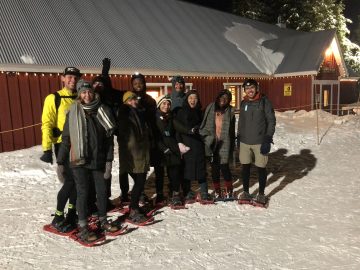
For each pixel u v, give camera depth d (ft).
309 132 39.45
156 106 16.67
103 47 45.55
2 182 21.94
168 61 51.16
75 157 12.41
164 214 16.33
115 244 13.17
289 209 16.98
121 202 17.35
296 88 65.77
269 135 16.49
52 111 13.55
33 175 23.56
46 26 42.42
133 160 14.46
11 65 34.86
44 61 37.73
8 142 35.94
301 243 13.17
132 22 55.16
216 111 17.52
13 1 42.42
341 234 13.94
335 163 26.99
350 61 115.65
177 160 16.47
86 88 12.31
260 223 15.19
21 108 36.65
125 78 45.24
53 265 11.56
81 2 51.03
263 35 80.53
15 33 38.68
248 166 17.66
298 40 71.97
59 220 14.11
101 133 12.87
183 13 69.72
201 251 12.57
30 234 14.05
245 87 16.85
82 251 12.60
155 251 12.59
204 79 55.36
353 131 39.96
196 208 17.13
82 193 12.94
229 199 18.21
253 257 12.09
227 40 70.08
